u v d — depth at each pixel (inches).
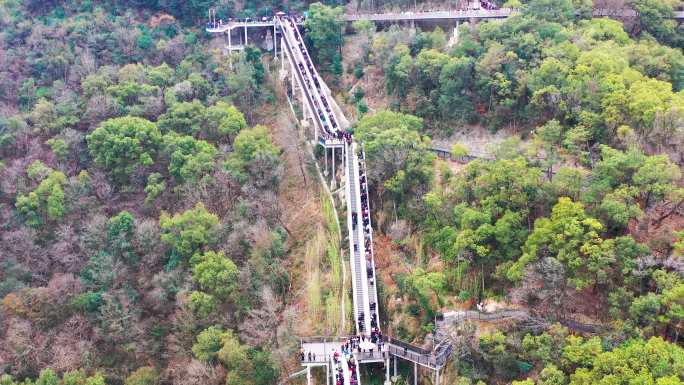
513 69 6318.9
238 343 5093.5
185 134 6919.3
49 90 7524.6
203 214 5851.4
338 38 7849.4
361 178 6033.5
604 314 4434.1
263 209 6161.4
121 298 5669.3
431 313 5073.8
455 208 5231.3
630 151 4793.3
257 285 5521.7
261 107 7573.8
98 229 6112.2
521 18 6943.9
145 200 6397.6
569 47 6254.9
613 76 5654.5
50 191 6309.1
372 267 5398.6
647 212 4658.0
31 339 5467.5
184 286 5546.3
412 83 6914.4
